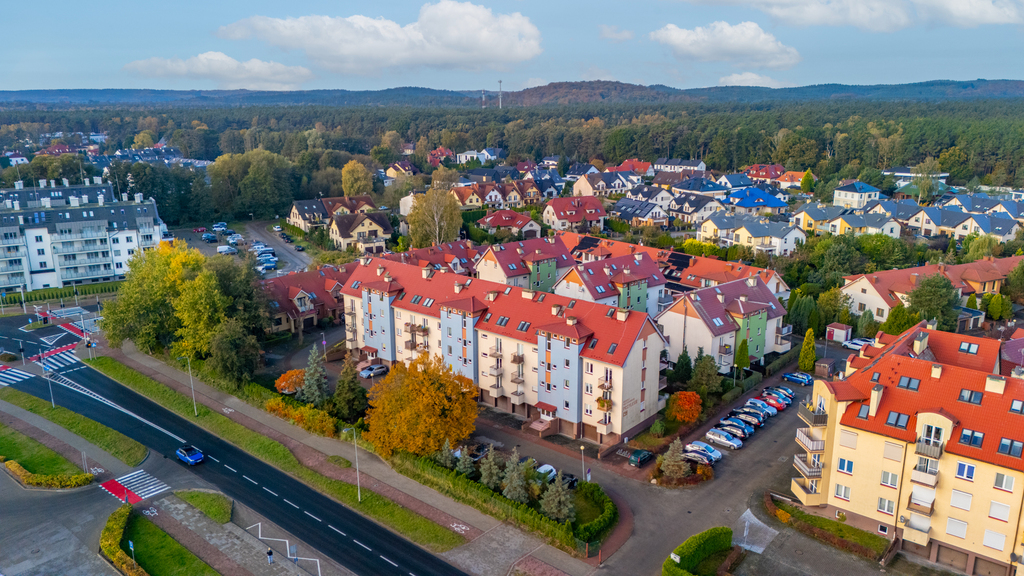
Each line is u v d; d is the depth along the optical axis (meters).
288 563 56.28
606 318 75.56
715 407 82.56
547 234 189.00
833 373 92.81
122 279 147.50
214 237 186.25
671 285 119.56
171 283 101.81
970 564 52.81
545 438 76.56
